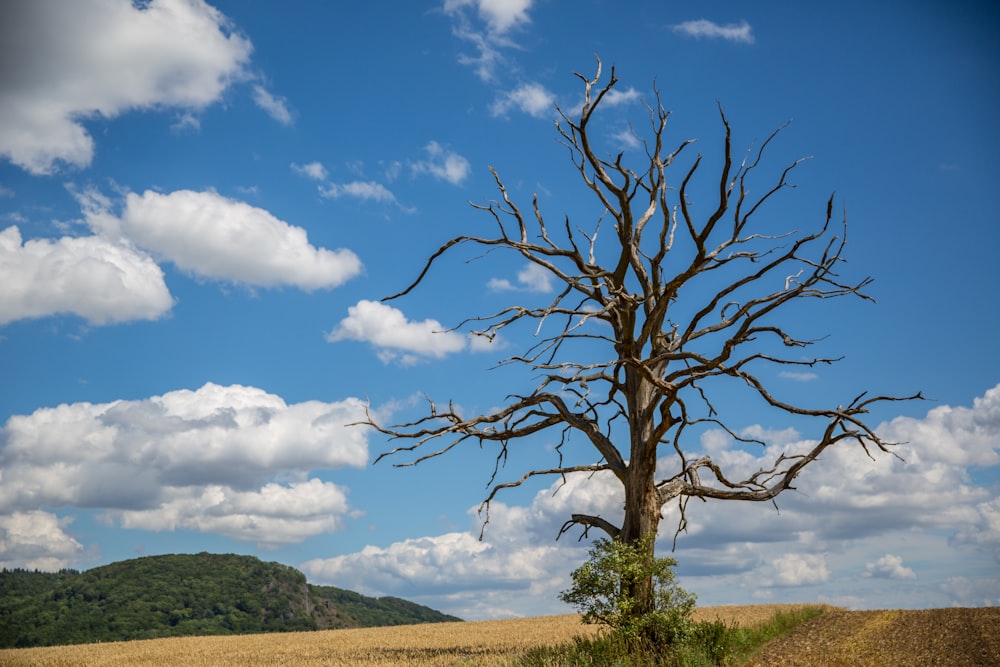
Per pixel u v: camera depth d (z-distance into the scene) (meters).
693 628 22.41
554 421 28.73
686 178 23.78
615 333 27.03
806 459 26.20
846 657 21.70
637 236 27.48
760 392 25.14
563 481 28.39
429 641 39.78
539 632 42.81
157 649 40.75
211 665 30.78
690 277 24.73
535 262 26.67
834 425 25.17
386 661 29.02
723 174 22.70
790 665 20.92
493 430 28.11
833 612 36.25
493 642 36.44
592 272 26.31
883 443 24.92
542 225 27.00
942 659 20.81
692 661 20.45
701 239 23.75
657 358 25.22
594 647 22.02
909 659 21.02
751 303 25.16
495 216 26.39
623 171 25.36
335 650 36.00
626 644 21.92
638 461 25.11
